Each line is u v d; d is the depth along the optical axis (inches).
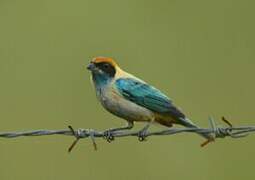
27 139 711.1
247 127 490.0
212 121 492.4
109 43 850.8
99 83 534.9
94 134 493.7
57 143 709.9
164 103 527.5
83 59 831.7
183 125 534.9
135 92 526.6
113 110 535.5
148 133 503.5
